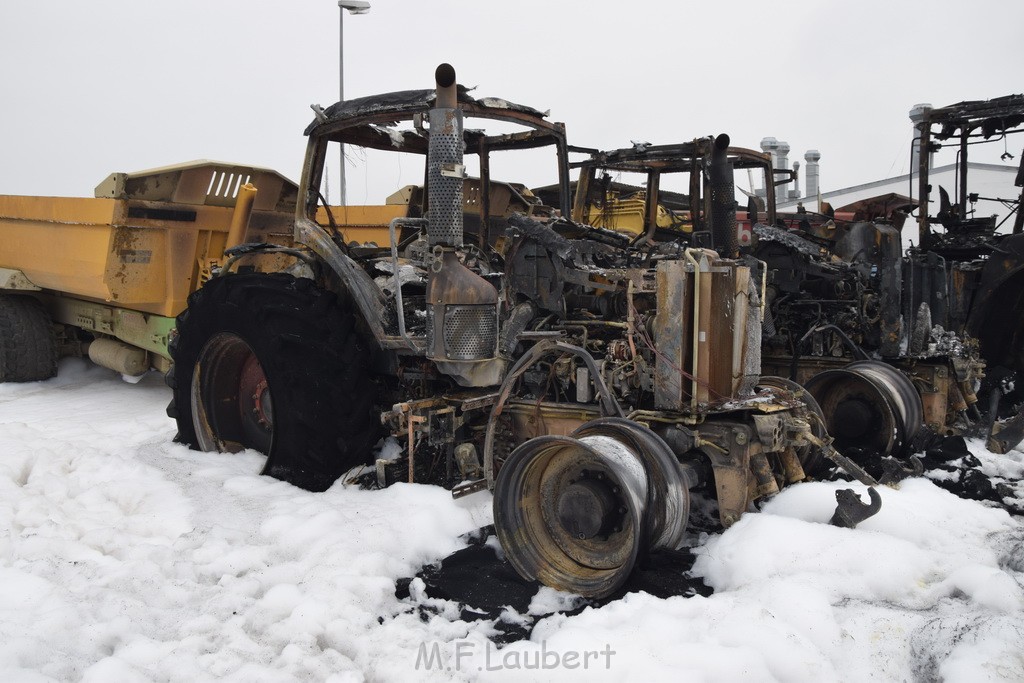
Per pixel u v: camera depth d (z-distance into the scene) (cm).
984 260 666
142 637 259
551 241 410
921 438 502
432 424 413
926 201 755
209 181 636
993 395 621
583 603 297
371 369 458
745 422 357
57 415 619
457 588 312
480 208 530
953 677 232
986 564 315
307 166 462
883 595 290
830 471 436
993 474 470
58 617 263
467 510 374
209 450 492
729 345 358
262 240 689
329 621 272
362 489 419
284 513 374
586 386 382
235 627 267
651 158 668
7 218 727
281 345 428
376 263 473
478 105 424
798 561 303
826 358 593
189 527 366
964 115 727
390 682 240
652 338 370
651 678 225
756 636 243
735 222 510
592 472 321
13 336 742
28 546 330
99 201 598
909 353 561
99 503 399
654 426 361
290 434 428
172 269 638
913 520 340
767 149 1636
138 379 746
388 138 495
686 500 315
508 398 406
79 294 700
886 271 563
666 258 409
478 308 387
